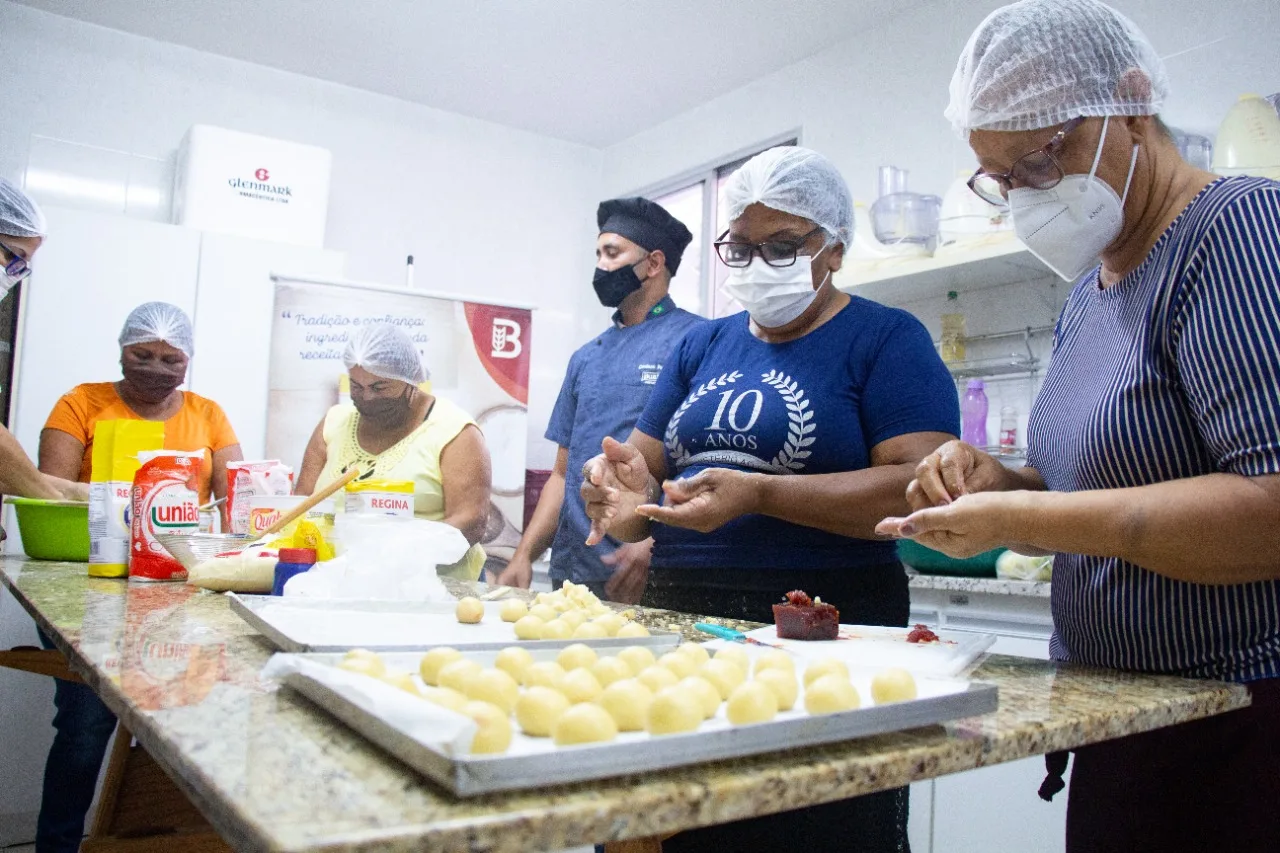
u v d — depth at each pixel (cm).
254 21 368
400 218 438
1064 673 89
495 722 54
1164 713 73
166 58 385
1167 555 76
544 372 477
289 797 45
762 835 121
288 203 356
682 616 130
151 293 314
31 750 270
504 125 470
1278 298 75
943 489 93
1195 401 81
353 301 317
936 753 58
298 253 338
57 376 300
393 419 263
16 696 269
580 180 495
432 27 371
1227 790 83
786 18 355
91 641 93
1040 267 265
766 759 54
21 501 205
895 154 343
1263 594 81
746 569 139
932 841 217
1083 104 89
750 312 146
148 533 161
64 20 365
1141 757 89
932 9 335
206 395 321
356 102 429
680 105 439
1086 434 92
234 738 56
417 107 445
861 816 120
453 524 254
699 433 146
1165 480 86
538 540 289
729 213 147
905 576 146
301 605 111
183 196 348
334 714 59
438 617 111
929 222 285
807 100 384
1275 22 236
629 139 482
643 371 265
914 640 105
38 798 271
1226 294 78
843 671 72
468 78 416
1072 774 99
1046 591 220
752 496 123
